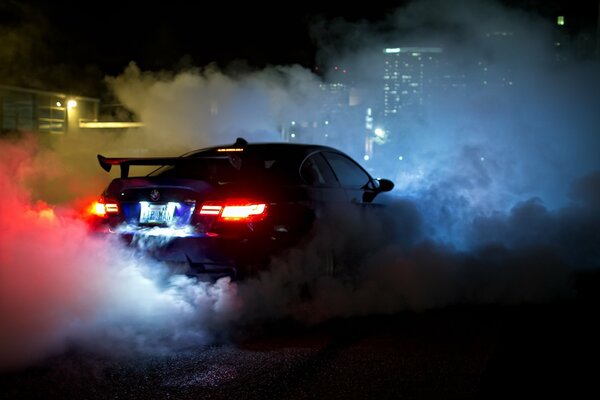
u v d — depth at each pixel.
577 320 4.93
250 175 5.17
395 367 3.82
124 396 3.33
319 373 3.71
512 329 4.67
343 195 5.98
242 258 4.76
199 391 3.41
